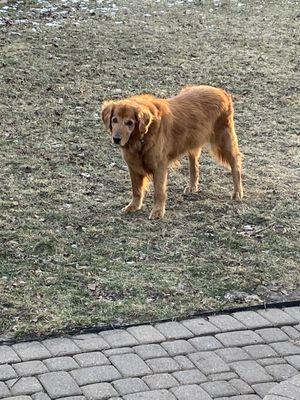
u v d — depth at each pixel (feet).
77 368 15.53
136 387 14.97
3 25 43.78
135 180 23.57
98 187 25.64
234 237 22.13
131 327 17.21
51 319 17.42
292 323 17.57
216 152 25.11
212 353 16.24
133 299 18.51
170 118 23.09
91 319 17.44
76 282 19.26
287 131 31.91
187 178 26.99
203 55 41.27
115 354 16.07
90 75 36.96
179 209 24.17
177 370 15.60
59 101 33.50
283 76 38.81
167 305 18.26
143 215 23.66
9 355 15.88
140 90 35.47
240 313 17.97
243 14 50.62
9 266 19.97
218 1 53.52
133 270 19.99
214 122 24.53
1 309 17.79
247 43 44.09
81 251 20.98
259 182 26.61
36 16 46.52
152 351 16.22
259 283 19.49
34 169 26.76
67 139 29.66
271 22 48.96
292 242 21.94
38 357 15.85
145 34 44.16
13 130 30.17
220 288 19.16
